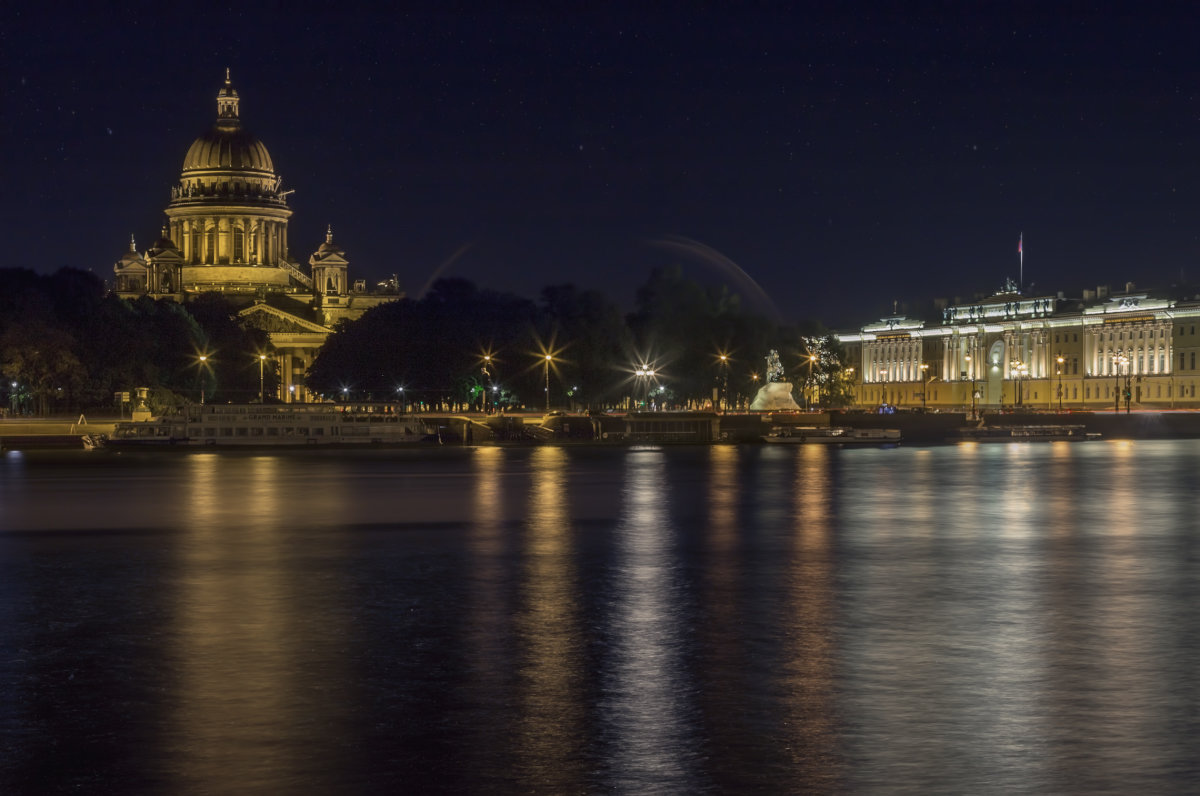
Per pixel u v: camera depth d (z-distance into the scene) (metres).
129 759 24.84
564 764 24.44
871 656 33.97
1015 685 30.55
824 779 23.53
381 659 33.72
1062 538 61.59
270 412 168.25
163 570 51.00
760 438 178.25
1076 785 23.19
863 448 163.25
